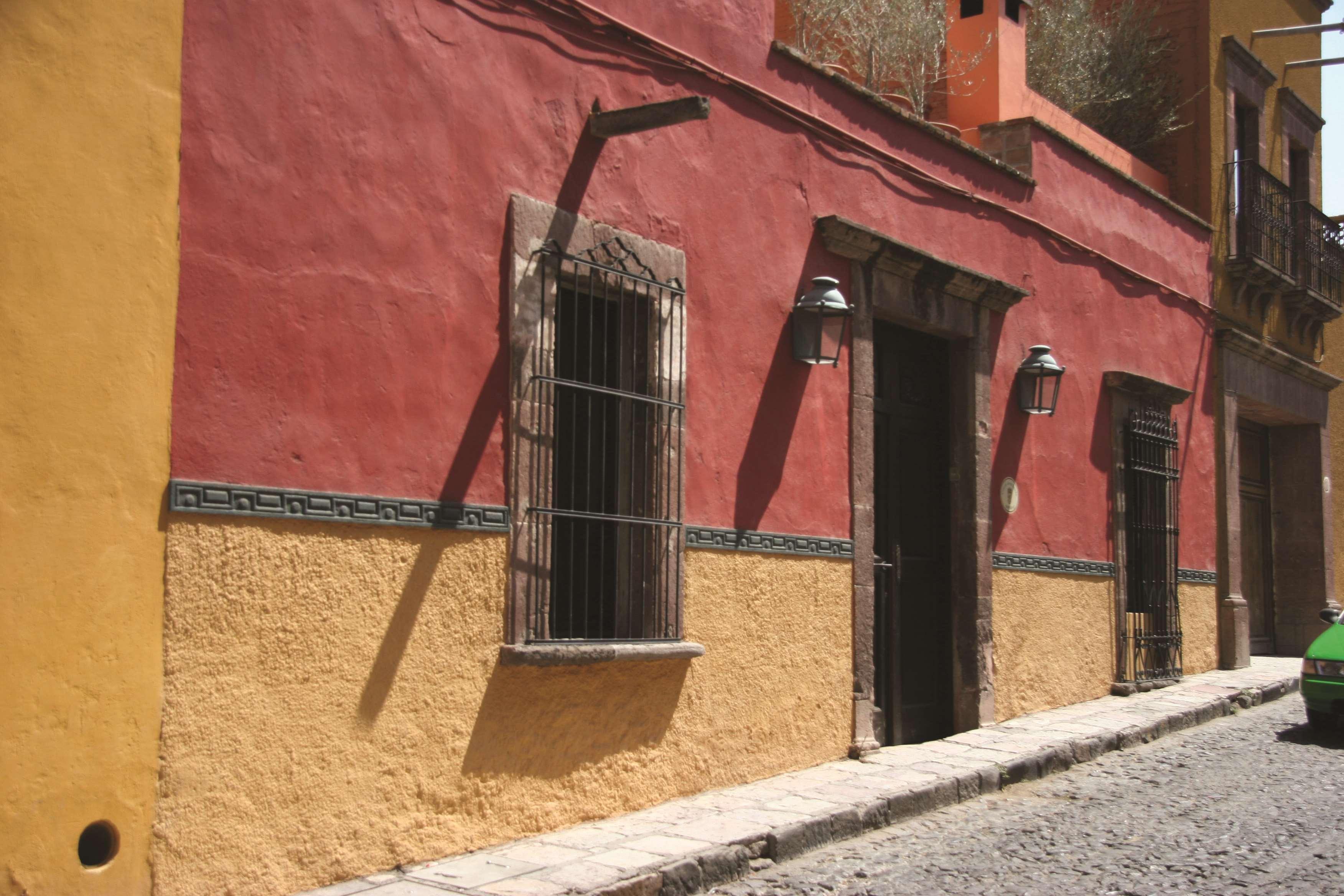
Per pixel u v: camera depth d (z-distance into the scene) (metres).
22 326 4.32
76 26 4.52
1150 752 9.37
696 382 7.25
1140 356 12.55
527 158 6.27
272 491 5.04
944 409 9.98
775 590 7.74
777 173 8.01
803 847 6.29
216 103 4.95
